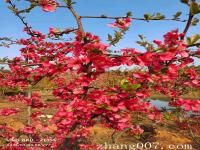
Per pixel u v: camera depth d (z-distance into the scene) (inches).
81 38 128.6
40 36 210.5
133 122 248.7
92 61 122.3
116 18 139.9
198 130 512.4
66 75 202.4
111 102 125.4
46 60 158.1
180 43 108.7
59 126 156.3
